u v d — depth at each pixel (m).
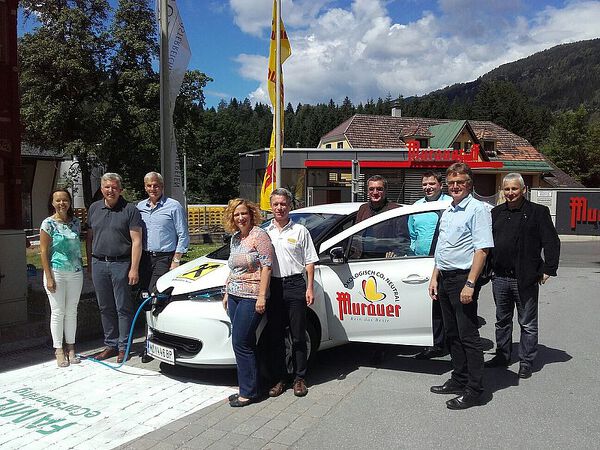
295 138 96.00
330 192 26.16
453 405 4.21
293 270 4.48
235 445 3.61
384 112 93.44
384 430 3.83
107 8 22.12
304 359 4.56
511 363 5.43
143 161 22.36
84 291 7.93
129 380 4.91
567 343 6.11
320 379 4.97
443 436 3.73
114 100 21.97
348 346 6.07
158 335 4.97
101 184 5.33
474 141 37.81
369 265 4.98
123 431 3.84
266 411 4.20
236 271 4.28
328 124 88.75
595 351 5.80
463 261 4.16
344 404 4.34
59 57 20.09
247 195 30.52
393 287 4.88
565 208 22.36
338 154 27.16
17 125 6.84
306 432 3.81
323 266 5.07
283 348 4.62
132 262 5.38
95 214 5.41
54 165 26.48
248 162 30.27
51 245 5.19
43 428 3.89
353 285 5.00
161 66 8.05
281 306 4.52
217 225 24.16
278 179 11.21
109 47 22.02
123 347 5.48
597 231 22.03
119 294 5.43
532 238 4.88
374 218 5.19
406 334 4.92
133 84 21.66
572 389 4.64
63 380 4.91
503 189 5.03
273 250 4.41
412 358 5.62
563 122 56.53
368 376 5.04
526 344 4.95
